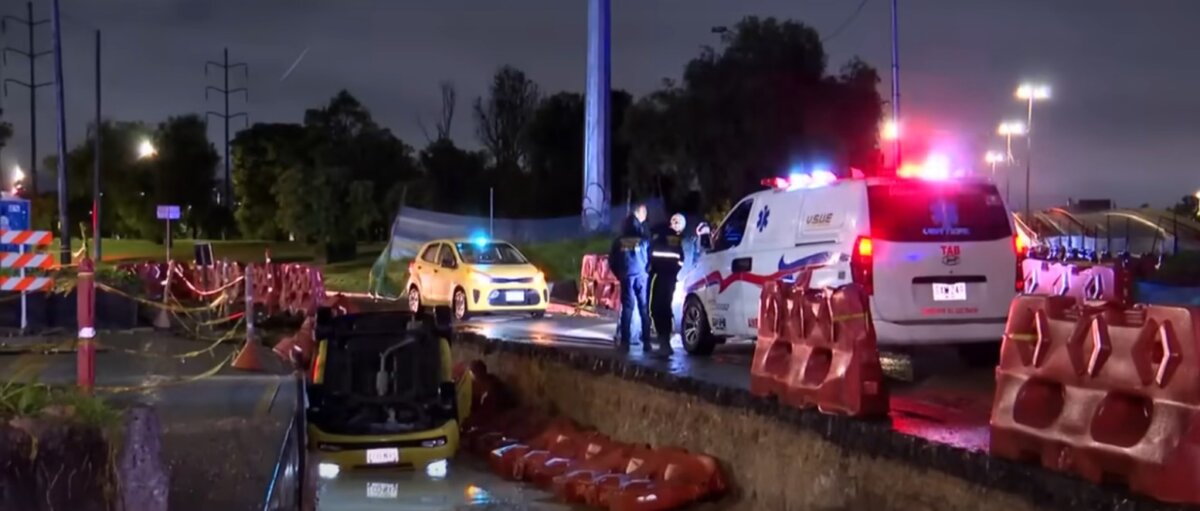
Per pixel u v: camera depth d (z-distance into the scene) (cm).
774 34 4194
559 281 2903
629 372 1241
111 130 6838
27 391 660
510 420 1416
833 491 866
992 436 716
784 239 1230
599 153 2997
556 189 5184
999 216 1141
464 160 5528
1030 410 696
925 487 760
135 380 1491
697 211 4222
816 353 937
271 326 2634
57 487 639
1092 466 642
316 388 1226
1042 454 679
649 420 1187
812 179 1206
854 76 4219
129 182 6838
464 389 1405
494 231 3572
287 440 1046
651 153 4234
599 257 2531
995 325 1124
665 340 1438
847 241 1119
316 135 5584
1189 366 598
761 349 1021
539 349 1507
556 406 1427
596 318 2261
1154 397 615
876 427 832
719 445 1049
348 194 5059
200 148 6862
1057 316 692
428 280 2414
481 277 2225
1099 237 3262
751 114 4122
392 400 1222
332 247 5050
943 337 1112
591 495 1062
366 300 2997
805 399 935
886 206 1116
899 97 2925
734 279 1319
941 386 1101
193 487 935
